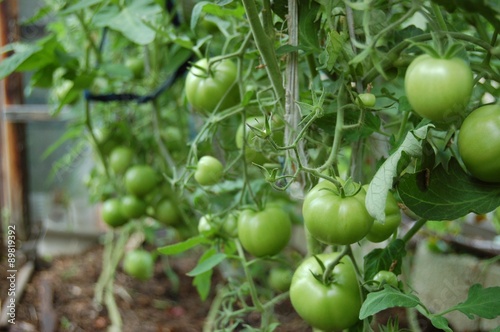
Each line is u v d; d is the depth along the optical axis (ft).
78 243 6.40
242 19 3.00
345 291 2.37
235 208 3.04
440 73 1.90
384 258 2.50
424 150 2.18
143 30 3.38
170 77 3.89
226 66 2.86
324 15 2.62
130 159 4.27
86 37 4.01
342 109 2.36
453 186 2.20
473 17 2.32
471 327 3.50
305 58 2.71
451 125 2.18
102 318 4.62
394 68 2.36
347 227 2.15
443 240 4.11
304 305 2.40
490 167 2.06
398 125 3.09
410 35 2.49
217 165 2.85
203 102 2.87
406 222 4.73
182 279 5.50
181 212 4.24
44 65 3.84
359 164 2.59
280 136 2.70
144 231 4.94
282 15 2.55
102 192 4.68
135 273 4.78
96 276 5.48
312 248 2.69
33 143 6.43
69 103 4.63
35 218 6.56
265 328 3.02
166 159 4.16
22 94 5.73
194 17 2.74
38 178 6.57
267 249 2.71
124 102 4.41
